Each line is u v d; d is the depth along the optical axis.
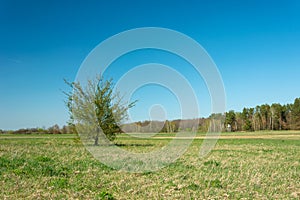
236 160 19.97
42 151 25.11
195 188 11.76
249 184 12.35
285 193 11.08
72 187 11.59
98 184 12.24
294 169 16.27
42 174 13.90
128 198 10.34
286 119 105.00
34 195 10.11
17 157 19.83
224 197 10.43
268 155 23.42
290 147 32.41
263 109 104.94
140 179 13.55
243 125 99.38
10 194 10.34
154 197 10.43
